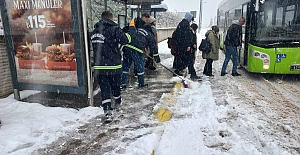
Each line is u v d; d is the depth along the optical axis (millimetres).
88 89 4691
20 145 3336
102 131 3754
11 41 4816
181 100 5195
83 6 4297
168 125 3977
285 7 7211
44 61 4730
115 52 4172
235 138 3592
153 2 10492
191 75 7582
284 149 3318
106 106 4082
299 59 7094
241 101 5383
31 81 4922
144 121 4098
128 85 6430
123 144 3361
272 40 7223
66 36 4465
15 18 4680
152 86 6277
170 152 3211
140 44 5770
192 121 4141
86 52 4516
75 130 3791
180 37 7109
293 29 7203
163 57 11672
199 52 15203
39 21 4555
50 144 3377
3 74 5324
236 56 7980
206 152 3213
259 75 8219
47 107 4734
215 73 8672
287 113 4664
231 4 11922
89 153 3152
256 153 3148
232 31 7719
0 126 3844
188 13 7121
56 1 4352
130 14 13359
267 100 5480
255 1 7375
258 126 4047
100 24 4121
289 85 6863
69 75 4645
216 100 5387
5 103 4891
